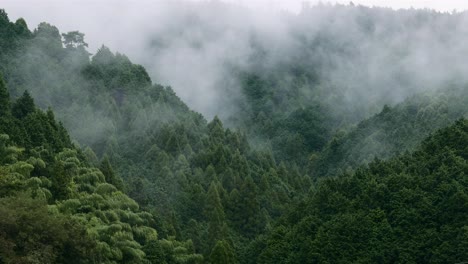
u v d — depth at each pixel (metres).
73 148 71.94
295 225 72.50
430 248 59.38
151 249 58.28
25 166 51.50
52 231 39.00
